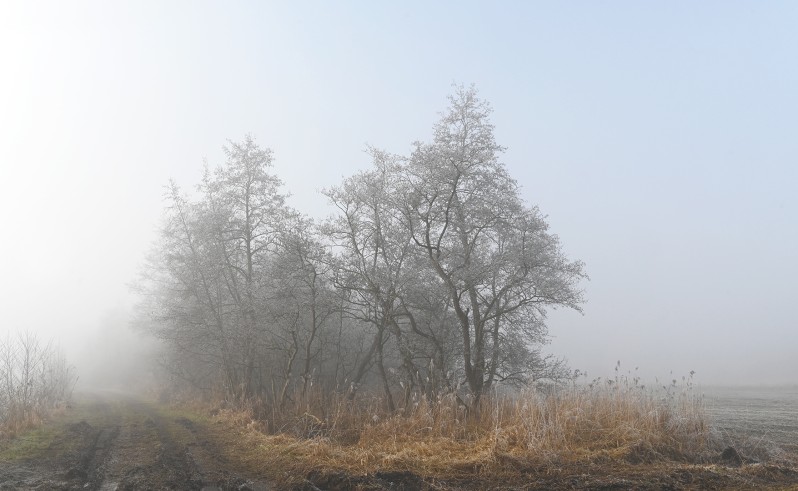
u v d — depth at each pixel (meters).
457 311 15.84
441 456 10.56
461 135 16.53
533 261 15.78
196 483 9.19
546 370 17.52
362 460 10.24
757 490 8.26
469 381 15.60
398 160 17.20
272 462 10.82
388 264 17.81
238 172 23.27
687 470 9.33
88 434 15.33
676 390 13.98
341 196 18.14
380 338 18.44
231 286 23.78
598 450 10.71
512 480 9.02
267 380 24.91
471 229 16.66
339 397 18.00
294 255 19.11
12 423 15.13
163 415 22.00
